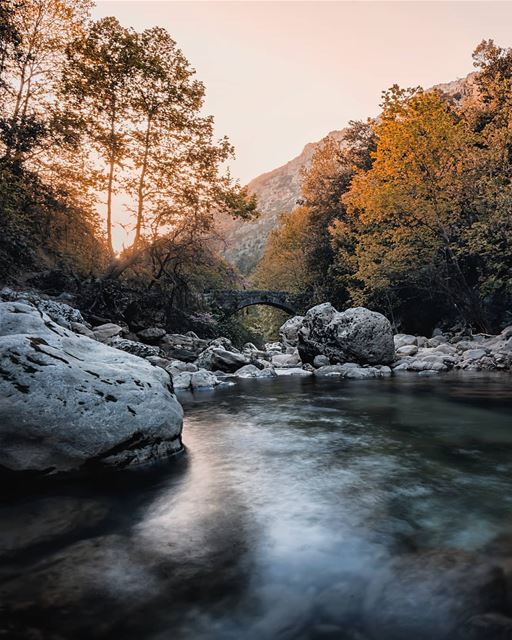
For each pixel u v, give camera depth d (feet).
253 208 86.07
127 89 78.28
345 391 37.81
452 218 89.51
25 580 8.34
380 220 98.12
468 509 11.82
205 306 103.09
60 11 77.00
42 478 14.46
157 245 83.05
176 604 7.54
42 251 81.10
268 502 12.50
